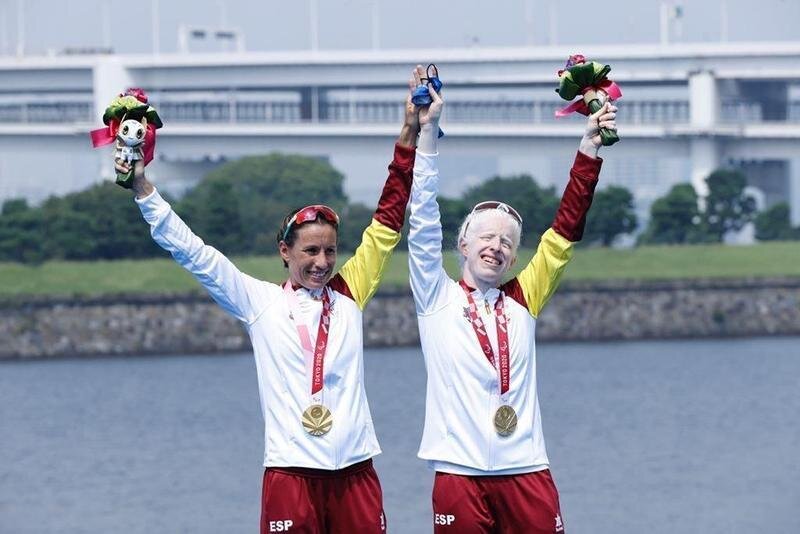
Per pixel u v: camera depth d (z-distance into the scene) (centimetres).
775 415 16425
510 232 3186
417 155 3200
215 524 10738
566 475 12369
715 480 12012
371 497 3127
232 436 15700
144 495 12050
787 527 9925
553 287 3244
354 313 3181
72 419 17425
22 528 10694
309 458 3083
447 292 3225
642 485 11769
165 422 16950
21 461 14188
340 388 3125
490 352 3167
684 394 18462
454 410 3175
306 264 3112
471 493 3147
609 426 15638
